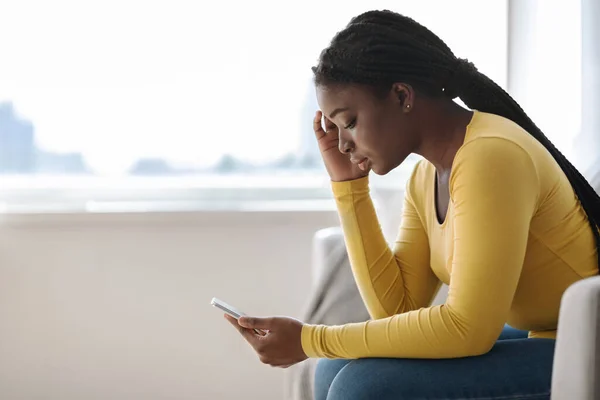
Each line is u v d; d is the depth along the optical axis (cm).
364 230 159
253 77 248
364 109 135
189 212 238
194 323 242
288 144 252
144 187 250
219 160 251
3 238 237
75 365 242
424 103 136
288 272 243
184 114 249
